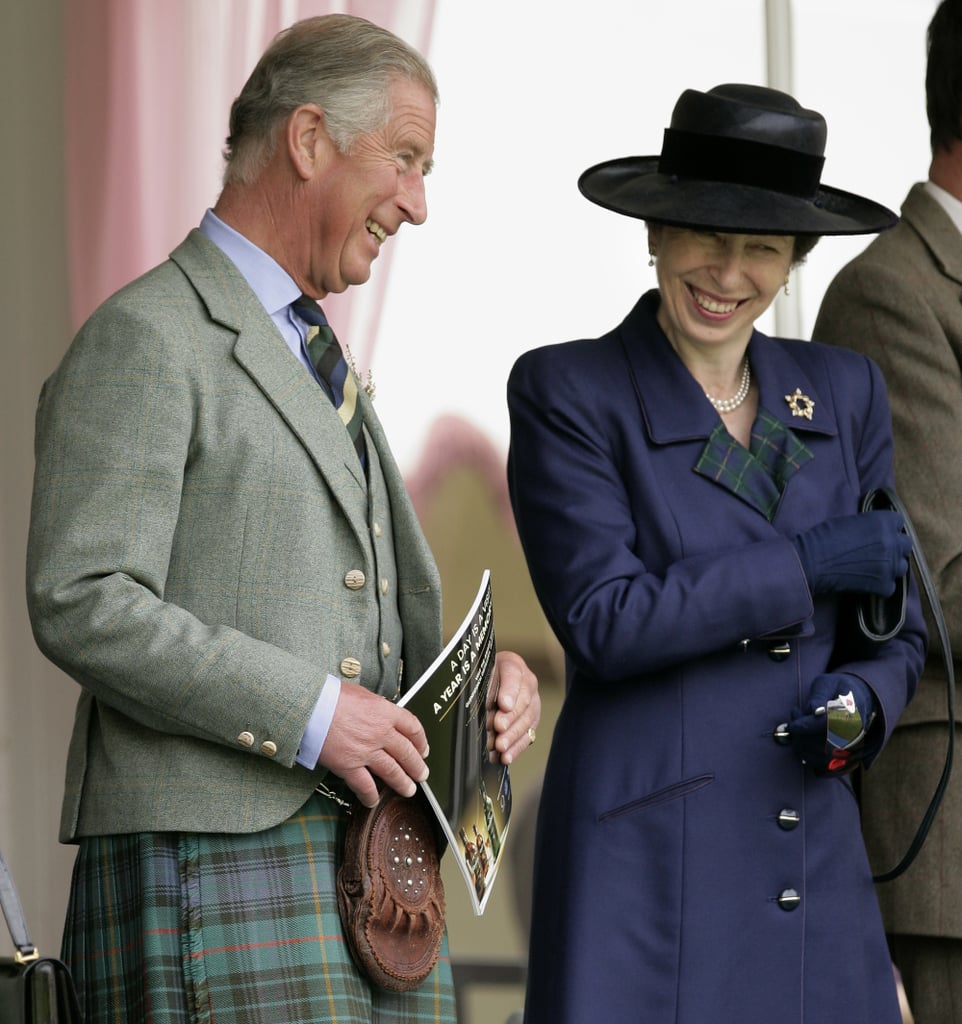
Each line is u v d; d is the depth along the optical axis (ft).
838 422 36.73
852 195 37.04
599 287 60.03
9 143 56.49
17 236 56.54
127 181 56.85
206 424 29.96
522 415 36.24
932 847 39.75
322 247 31.71
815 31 61.67
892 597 35.14
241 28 57.11
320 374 31.99
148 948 29.17
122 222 56.90
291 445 30.48
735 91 36.29
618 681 34.94
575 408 35.58
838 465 36.22
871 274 41.55
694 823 34.27
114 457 29.01
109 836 30.17
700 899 34.12
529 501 35.65
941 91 42.24
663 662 33.71
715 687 34.71
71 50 57.06
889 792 40.24
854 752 34.42
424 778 30.17
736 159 35.12
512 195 59.62
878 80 62.18
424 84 32.07
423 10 58.70
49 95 56.95
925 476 39.78
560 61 59.98
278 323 31.81
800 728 34.17
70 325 56.75
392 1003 31.91
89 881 30.45
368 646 31.35
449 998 32.86
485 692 32.71
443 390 59.06
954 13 42.24
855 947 35.09
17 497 56.08
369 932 30.30
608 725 34.88
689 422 35.37
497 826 33.04
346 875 30.37
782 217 34.32
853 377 37.47
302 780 30.07
